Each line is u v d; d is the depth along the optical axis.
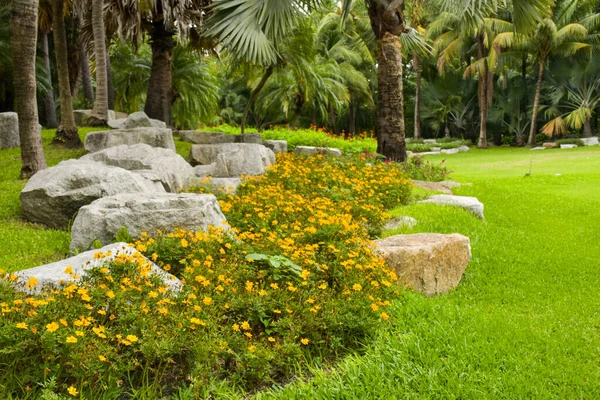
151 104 15.31
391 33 11.08
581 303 5.20
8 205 7.02
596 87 30.52
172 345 2.93
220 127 17.86
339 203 7.14
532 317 4.79
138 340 2.92
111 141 10.58
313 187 8.12
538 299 5.34
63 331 2.81
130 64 24.66
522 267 6.31
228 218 6.04
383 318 3.83
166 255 4.45
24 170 8.55
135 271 3.71
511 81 36.50
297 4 9.93
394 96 11.22
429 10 28.06
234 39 9.41
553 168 18.73
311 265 4.34
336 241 5.05
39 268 3.85
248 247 4.61
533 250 6.99
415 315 4.27
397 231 6.78
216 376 3.12
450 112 38.81
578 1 29.42
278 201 6.50
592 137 30.88
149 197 5.45
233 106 41.88
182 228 5.10
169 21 14.12
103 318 3.21
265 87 25.92
